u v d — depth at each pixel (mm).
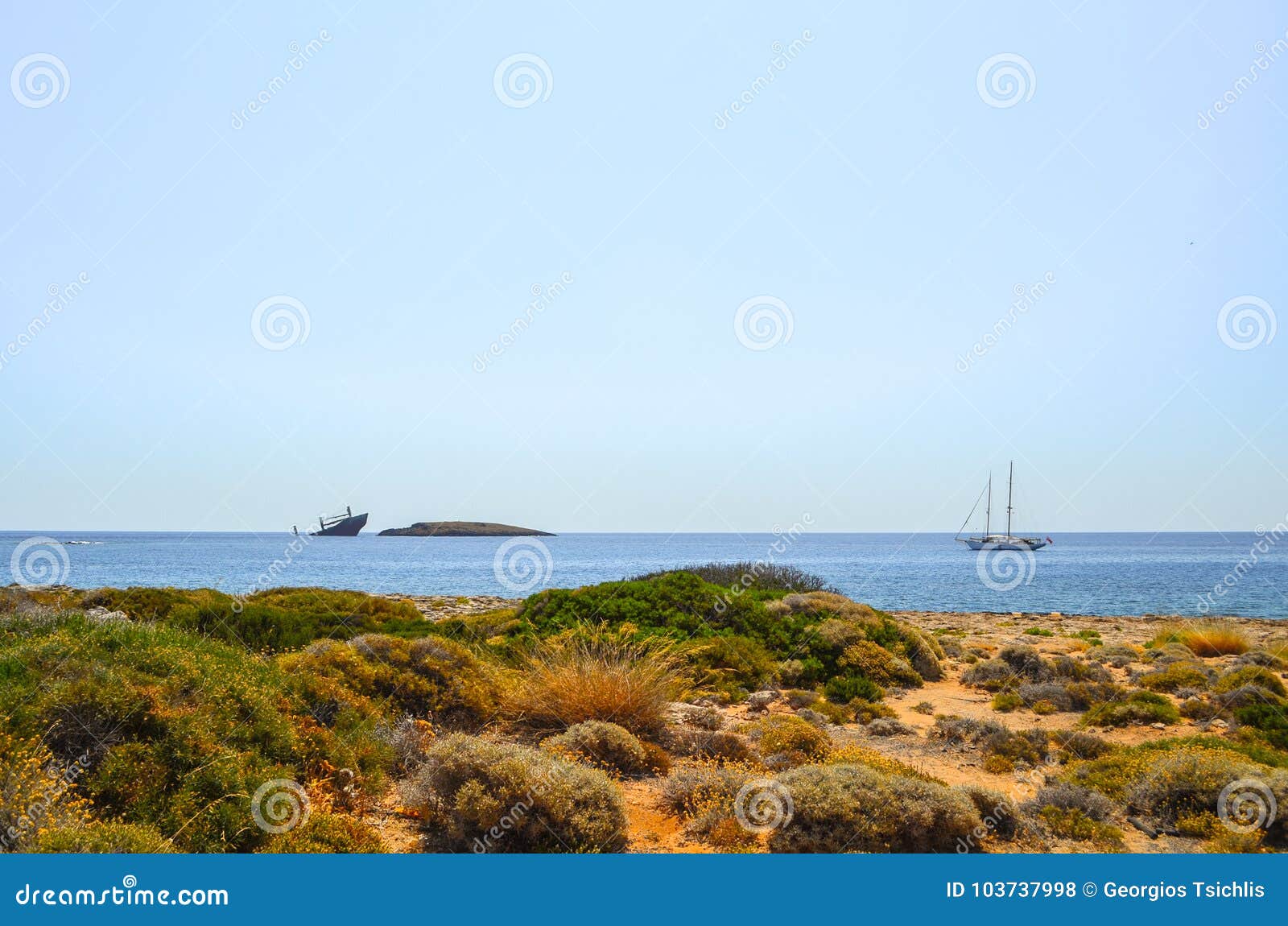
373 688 11984
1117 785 9984
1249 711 14070
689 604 20484
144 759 7660
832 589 29938
